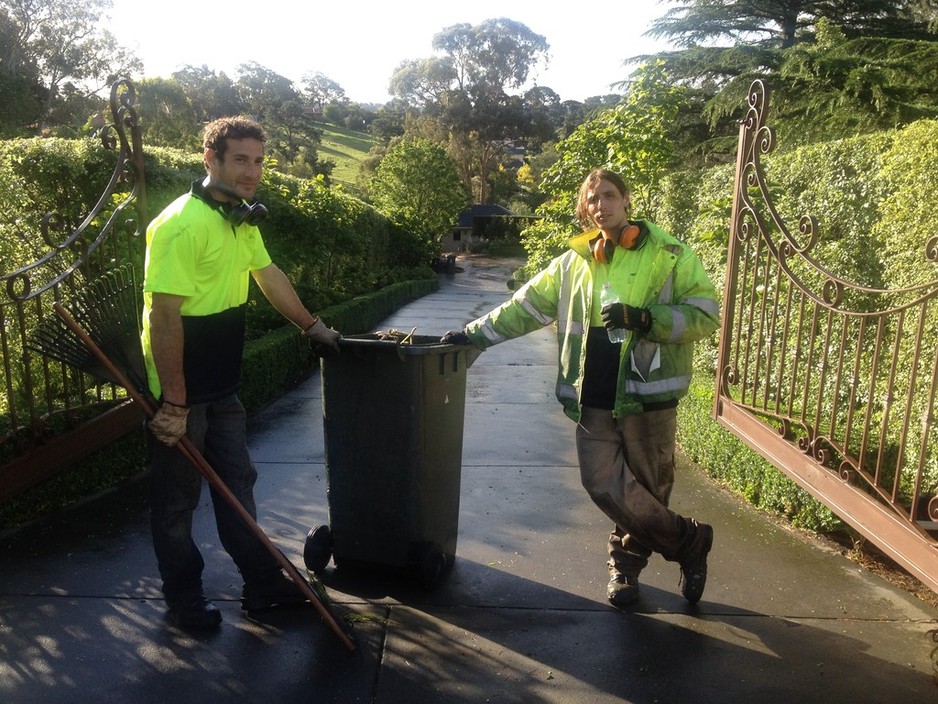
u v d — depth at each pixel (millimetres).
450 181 46312
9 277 3613
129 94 4574
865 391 4516
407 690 2590
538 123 80000
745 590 3352
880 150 4613
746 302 5836
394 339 3398
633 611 3158
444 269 44125
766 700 2559
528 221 64125
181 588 2947
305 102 130250
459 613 3127
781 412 4574
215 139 2721
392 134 93750
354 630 2965
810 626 3051
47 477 3838
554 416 6711
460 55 81812
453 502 3500
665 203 8203
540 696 2568
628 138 8914
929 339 3889
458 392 3408
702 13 19359
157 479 2865
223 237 2756
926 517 3303
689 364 3018
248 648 2818
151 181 6922
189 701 2502
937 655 2828
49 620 2969
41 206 6281
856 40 14164
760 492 4406
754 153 4055
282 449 5496
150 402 2777
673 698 2568
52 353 2695
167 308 2602
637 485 3004
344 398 3262
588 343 3018
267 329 8797
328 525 3766
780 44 19328
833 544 3846
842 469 3225
